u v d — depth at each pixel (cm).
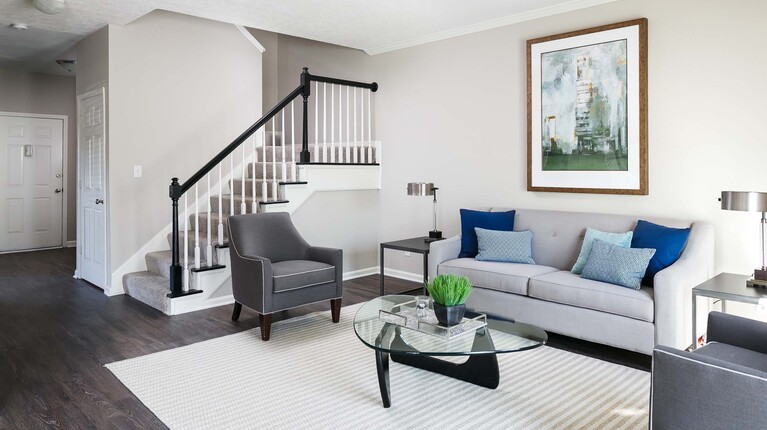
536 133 451
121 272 504
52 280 564
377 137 593
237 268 399
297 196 512
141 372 311
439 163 534
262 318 369
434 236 502
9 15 455
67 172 778
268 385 293
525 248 414
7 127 723
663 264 338
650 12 389
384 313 301
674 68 380
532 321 368
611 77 405
